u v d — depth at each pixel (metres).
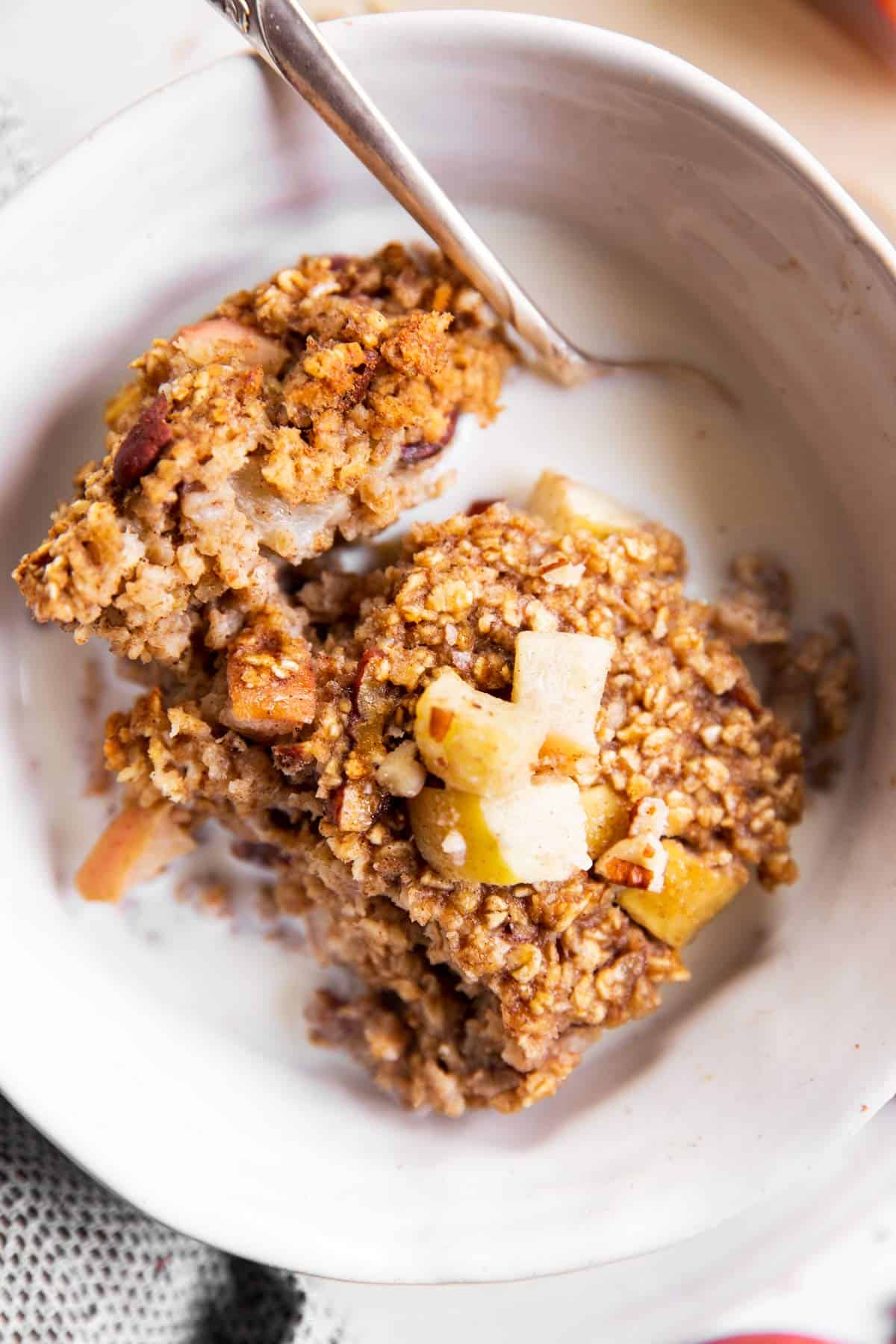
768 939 0.25
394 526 0.24
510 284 0.23
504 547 0.23
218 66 0.23
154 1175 0.24
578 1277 0.27
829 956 0.24
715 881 0.23
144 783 0.24
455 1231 0.24
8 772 0.25
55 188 0.23
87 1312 0.25
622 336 0.25
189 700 0.23
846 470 0.24
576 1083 0.25
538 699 0.22
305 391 0.22
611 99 0.23
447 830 0.22
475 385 0.24
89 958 0.25
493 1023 0.23
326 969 0.26
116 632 0.22
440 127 0.23
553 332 0.24
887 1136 0.27
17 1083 0.24
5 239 0.23
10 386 0.24
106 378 0.24
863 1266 0.27
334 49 0.22
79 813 0.25
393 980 0.24
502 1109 0.24
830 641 0.25
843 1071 0.24
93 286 0.24
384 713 0.22
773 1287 0.27
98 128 0.23
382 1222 0.24
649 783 0.23
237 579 0.22
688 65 0.22
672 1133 0.24
